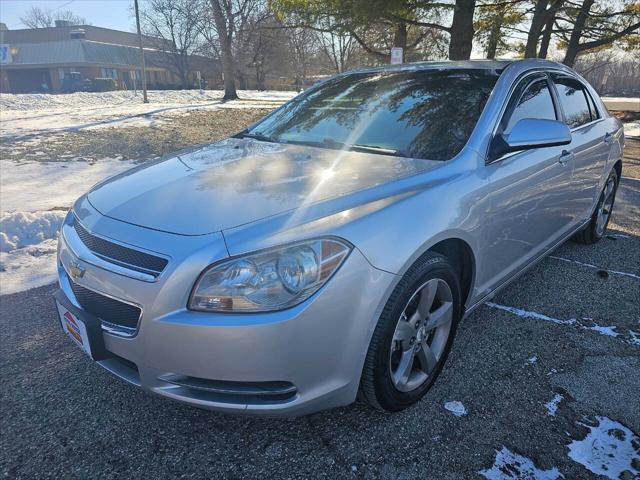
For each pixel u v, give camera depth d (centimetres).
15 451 207
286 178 232
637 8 1519
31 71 5366
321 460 201
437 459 202
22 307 334
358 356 195
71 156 869
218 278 175
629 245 469
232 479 193
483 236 252
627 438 214
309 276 179
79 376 258
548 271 399
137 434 216
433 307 237
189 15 4547
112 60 5503
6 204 564
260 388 184
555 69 361
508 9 1559
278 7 1305
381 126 293
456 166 247
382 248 195
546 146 260
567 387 248
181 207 206
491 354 277
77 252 209
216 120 1499
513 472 195
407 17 1253
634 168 887
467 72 316
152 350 183
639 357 276
